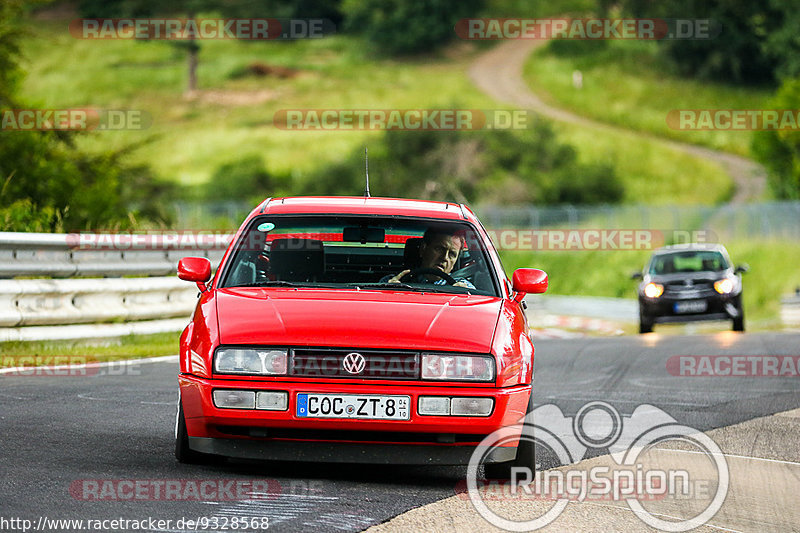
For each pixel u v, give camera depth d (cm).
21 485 2012
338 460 2138
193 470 2234
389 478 2262
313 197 2772
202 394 2108
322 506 1958
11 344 4353
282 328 2138
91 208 7494
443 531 1831
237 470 2258
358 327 2148
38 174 7425
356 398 2086
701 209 17725
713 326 10419
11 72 8638
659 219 19375
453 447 2152
